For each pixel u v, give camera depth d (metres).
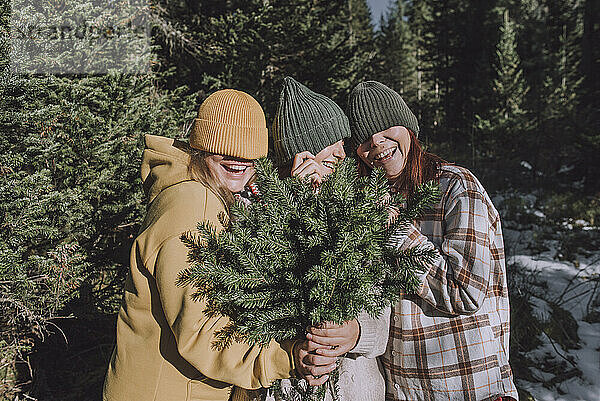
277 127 1.62
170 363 1.30
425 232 1.57
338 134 1.60
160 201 1.31
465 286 1.43
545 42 21.77
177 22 6.40
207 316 1.19
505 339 1.63
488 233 1.49
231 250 1.15
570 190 10.61
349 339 1.27
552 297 5.20
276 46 6.89
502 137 13.94
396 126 1.60
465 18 19.05
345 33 9.20
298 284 1.16
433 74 20.22
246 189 1.52
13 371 3.37
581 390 3.57
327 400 1.40
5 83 3.16
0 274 2.88
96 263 3.65
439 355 1.52
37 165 3.31
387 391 1.63
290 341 1.24
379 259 1.22
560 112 15.35
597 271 5.97
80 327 3.83
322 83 7.25
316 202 1.21
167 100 4.79
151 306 1.30
